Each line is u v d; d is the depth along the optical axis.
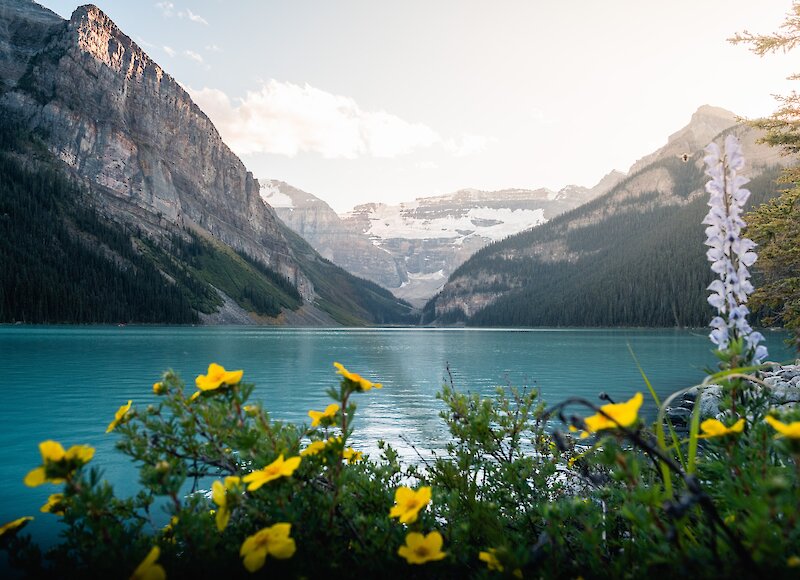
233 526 2.24
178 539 2.08
